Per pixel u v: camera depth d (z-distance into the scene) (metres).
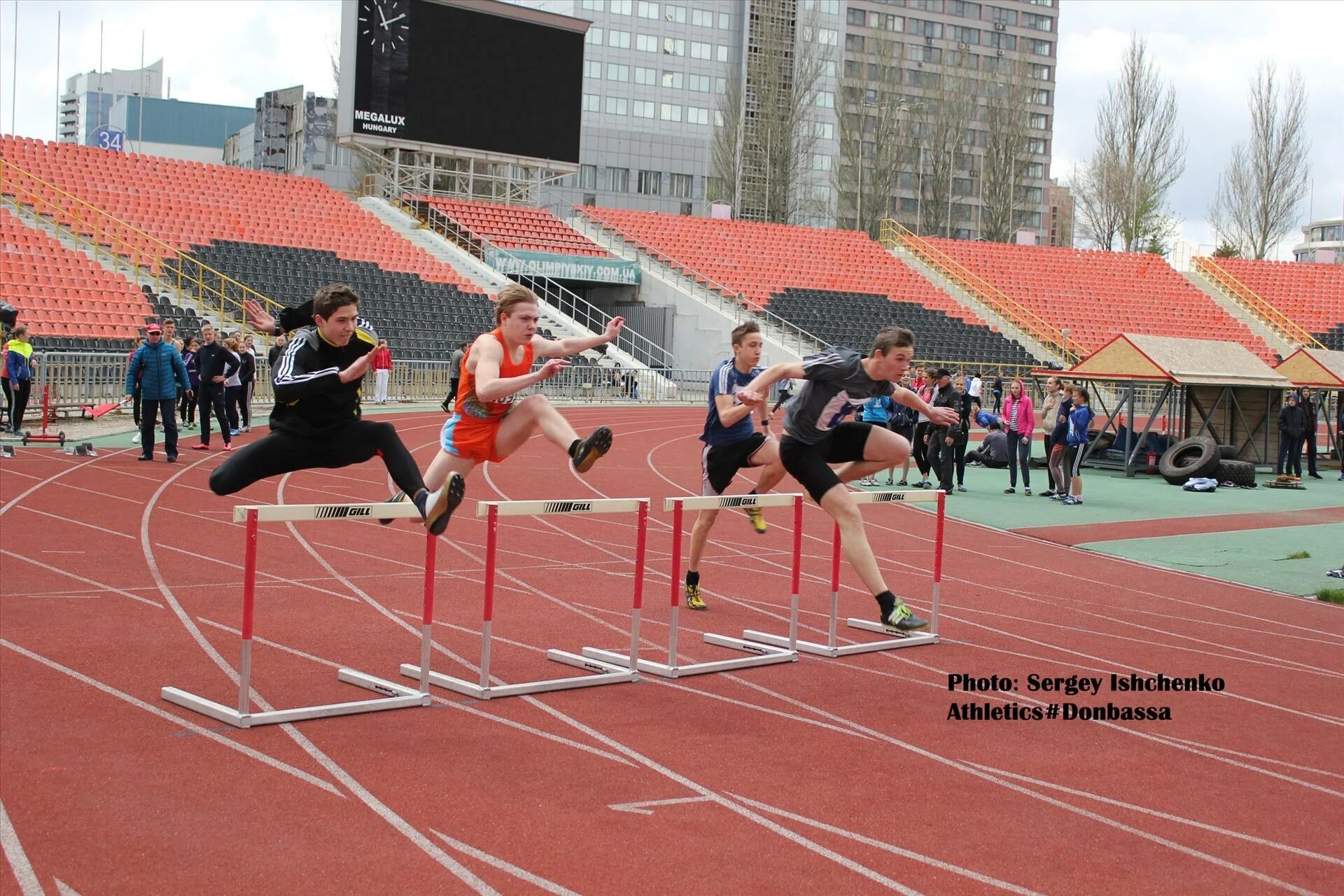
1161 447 23.22
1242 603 10.70
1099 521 16.00
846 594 10.42
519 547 11.94
